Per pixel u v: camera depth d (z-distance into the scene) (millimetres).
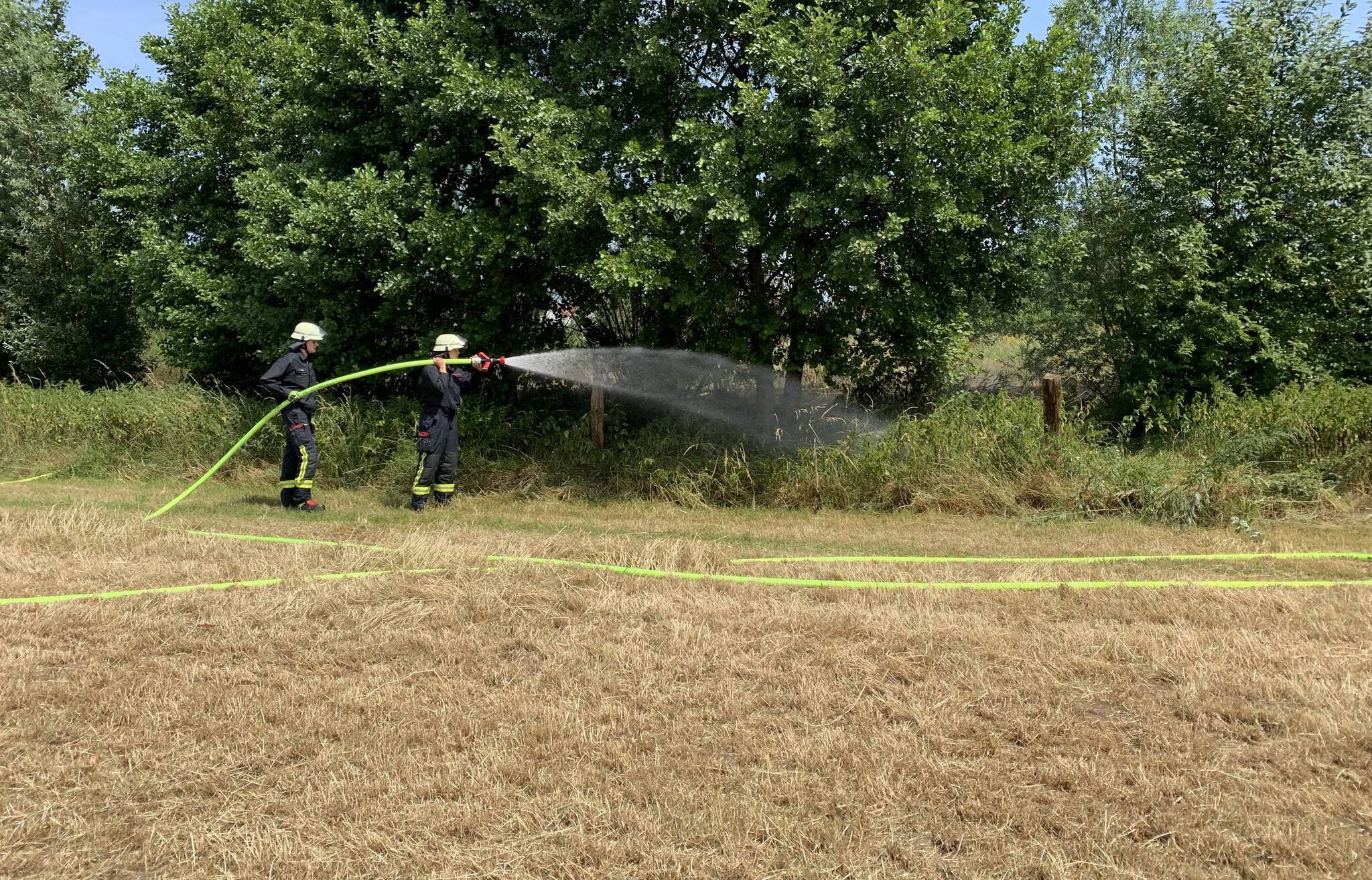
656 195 8609
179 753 3504
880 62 8242
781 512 8734
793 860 2822
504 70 9805
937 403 10039
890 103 8375
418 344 10992
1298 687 3957
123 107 12508
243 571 5895
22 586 5566
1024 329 13758
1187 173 11320
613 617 5090
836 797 3168
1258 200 10883
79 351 15117
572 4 10008
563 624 5004
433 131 10023
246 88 11391
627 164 9164
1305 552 6629
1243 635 4633
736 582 5883
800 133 8711
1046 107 9766
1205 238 10820
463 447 9914
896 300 9430
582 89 9789
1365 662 4293
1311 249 11023
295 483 8461
